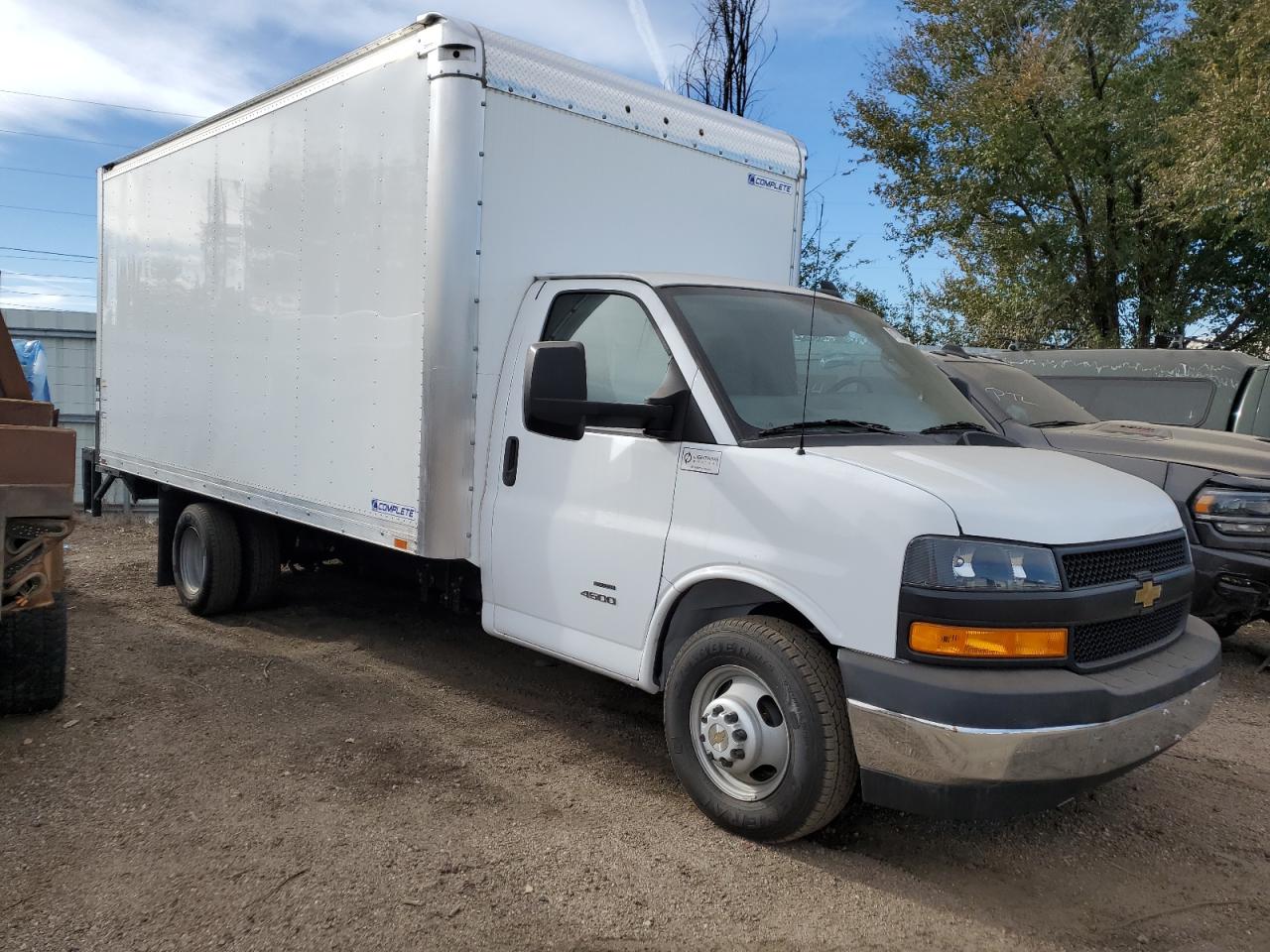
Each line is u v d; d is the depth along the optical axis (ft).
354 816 12.39
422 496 14.96
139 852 11.41
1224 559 18.92
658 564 12.80
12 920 10.00
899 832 12.55
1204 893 11.23
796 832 11.47
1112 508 11.43
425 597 17.46
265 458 19.03
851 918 10.46
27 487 12.71
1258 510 18.86
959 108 61.11
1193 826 12.96
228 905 10.31
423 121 14.79
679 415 12.83
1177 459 20.22
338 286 16.80
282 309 18.39
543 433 12.96
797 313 14.69
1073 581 10.53
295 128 17.87
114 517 37.93
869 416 13.47
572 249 16.16
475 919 10.17
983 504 10.48
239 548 21.84
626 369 13.87
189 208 21.61
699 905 10.57
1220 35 52.80
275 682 17.67
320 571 24.27
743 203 19.29
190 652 19.47
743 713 11.69
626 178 16.93
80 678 17.48
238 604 22.26
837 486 11.10
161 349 22.97
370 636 20.93
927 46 65.77
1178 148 52.34
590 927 10.10
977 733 9.83
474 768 14.06
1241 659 21.11
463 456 15.01
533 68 15.40
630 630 13.23
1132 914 10.76
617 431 13.60
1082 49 59.82
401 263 15.33
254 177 19.16
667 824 12.41
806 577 11.18
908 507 10.50
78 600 23.85
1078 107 58.85
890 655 10.45
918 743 10.16
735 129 19.07
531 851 11.60
